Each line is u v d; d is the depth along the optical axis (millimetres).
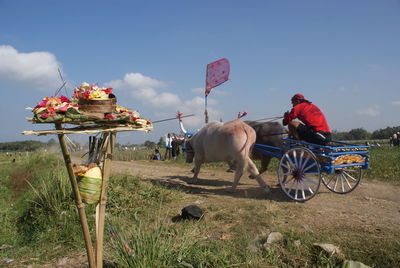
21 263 4172
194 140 8031
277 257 3697
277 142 7301
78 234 4824
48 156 12727
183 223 4977
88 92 2818
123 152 21781
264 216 5105
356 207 5609
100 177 2998
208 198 6574
